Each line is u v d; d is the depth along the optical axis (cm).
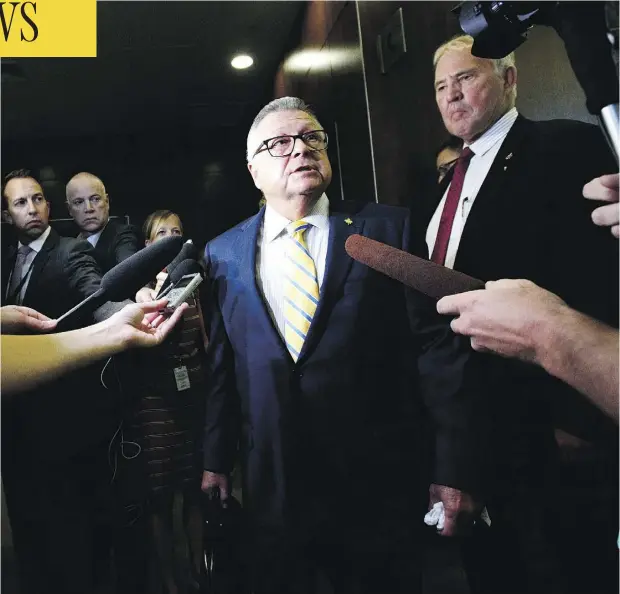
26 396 155
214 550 151
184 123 160
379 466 146
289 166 150
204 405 151
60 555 156
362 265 147
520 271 147
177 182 159
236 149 162
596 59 110
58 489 156
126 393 154
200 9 162
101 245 157
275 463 147
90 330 155
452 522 147
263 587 150
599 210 143
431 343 146
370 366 146
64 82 160
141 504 154
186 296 153
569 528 149
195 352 152
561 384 145
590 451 146
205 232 156
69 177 158
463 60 149
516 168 147
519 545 148
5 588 155
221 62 163
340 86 157
